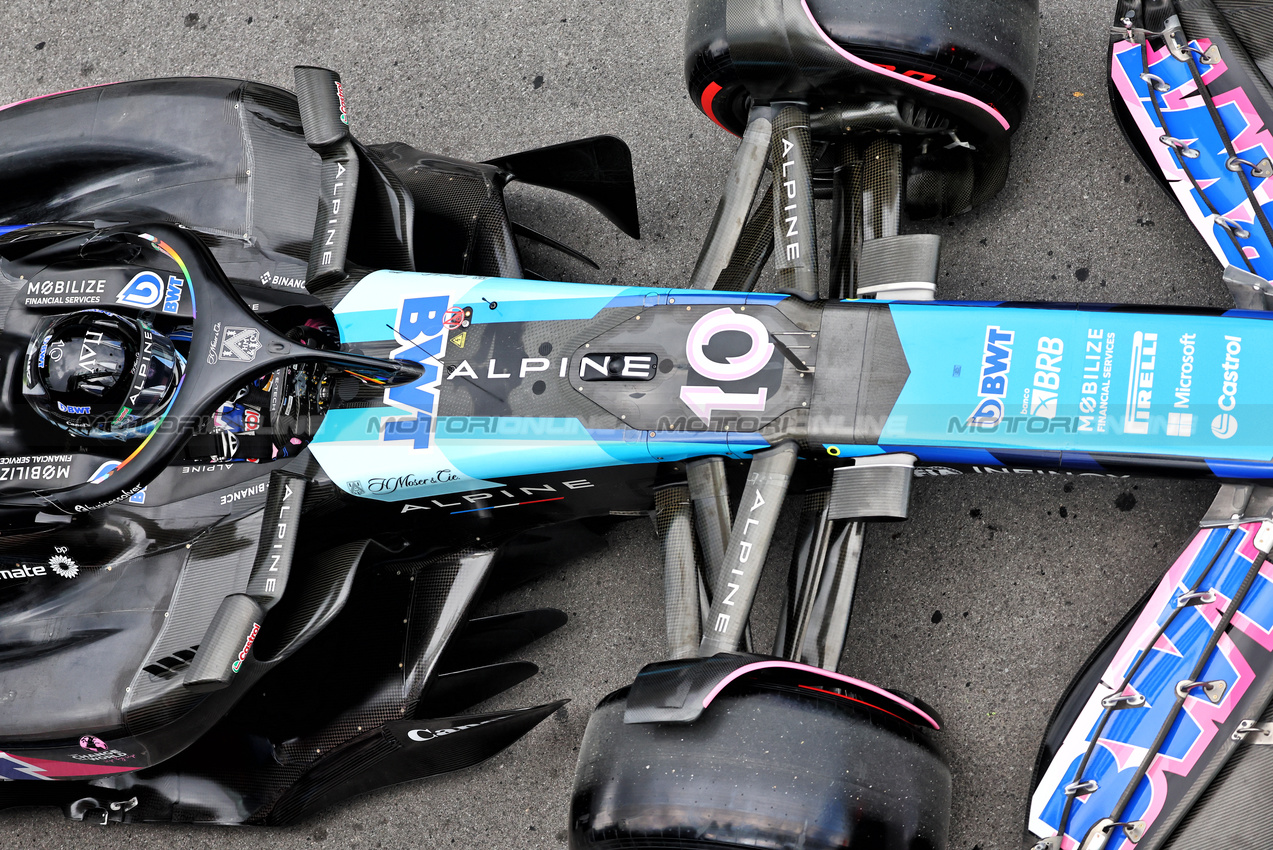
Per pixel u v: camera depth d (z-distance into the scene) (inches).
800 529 133.6
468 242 156.6
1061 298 155.9
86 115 161.5
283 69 215.2
